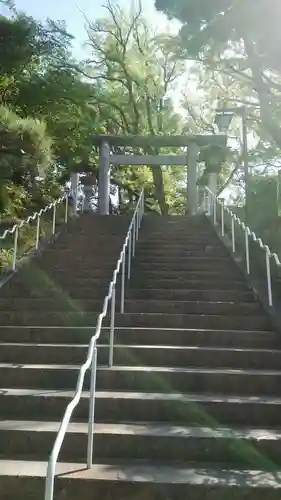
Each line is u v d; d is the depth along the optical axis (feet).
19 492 12.14
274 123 35.45
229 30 31.19
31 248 35.83
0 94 47.47
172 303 24.20
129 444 13.83
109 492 11.91
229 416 15.52
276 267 28.68
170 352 19.38
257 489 11.79
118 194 96.32
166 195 89.04
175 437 13.80
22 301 25.32
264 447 13.64
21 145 31.27
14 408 16.01
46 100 54.24
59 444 9.66
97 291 26.71
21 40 38.47
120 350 19.35
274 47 29.55
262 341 20.65
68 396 16.01
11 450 14.08
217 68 39.65
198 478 12.23
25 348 19.63
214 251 33.47
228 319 22.47
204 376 17.44
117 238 36.35
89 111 65.46
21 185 38.78
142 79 76.28
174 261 31.55
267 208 46.19
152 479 12.10
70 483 12.01
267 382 17.33
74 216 44.16
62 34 49.19
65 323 23.07
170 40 41.27
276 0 27.68
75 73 64.80
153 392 16.89
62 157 61.36
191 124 83.76
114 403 15.72
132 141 52.34
